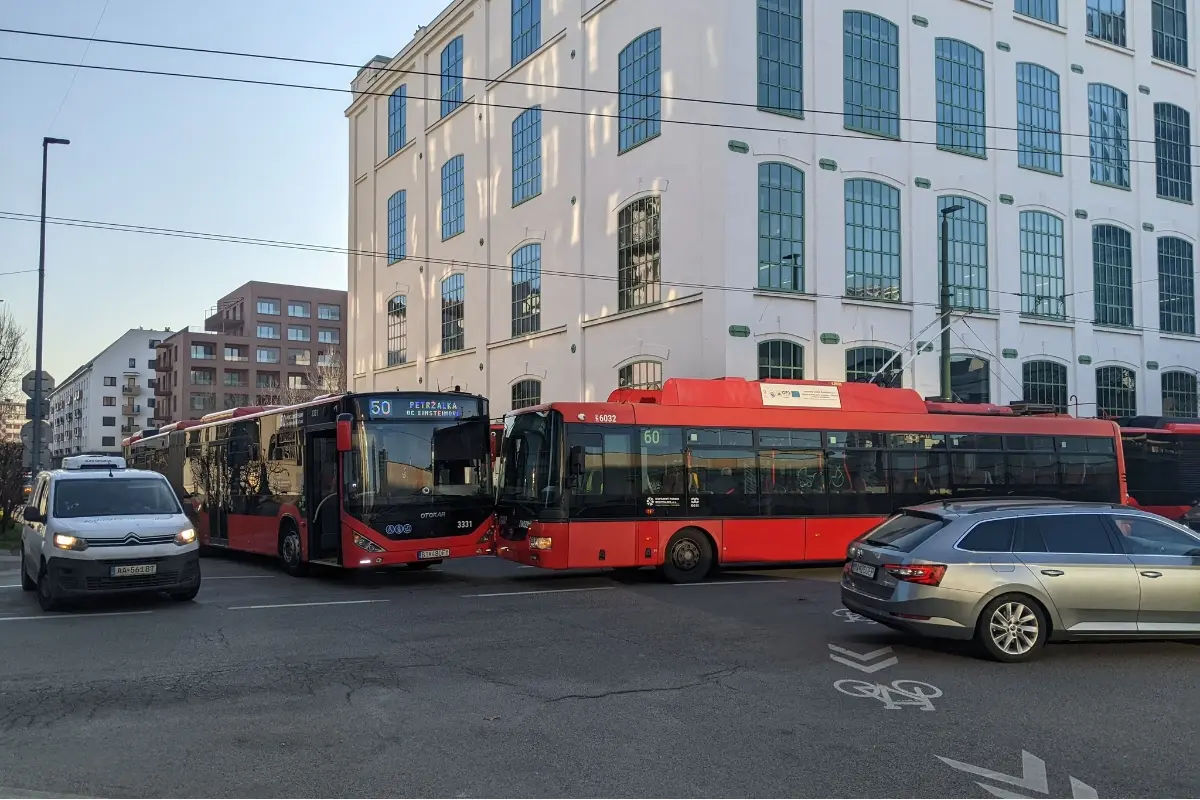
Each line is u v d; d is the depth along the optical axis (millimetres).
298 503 15414
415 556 14148
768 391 16094
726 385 15742
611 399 15938
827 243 26266
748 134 24875
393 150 44438
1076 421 18594
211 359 98375
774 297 25047
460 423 14852
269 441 16859
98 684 7691
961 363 29328
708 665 8461
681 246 25719
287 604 12250
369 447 14078
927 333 28375
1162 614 8797
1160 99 36219
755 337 24594
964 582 8641
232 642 9531
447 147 39375
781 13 25938
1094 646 9398
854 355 26609
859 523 16281
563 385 30641
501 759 5734
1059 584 8719
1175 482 23312
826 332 25969
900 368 26172
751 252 24656
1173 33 37094
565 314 30688
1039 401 31250
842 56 27078
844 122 26969
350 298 48156
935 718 6715
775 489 15703
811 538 15828
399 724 6496
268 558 19781
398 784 5285
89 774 5465
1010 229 30938
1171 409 35219
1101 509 9188
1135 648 9297
